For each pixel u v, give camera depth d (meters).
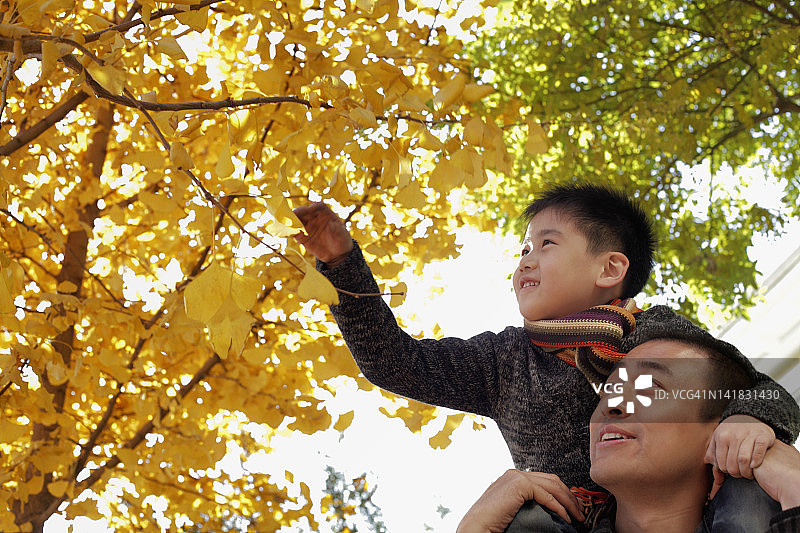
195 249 2.92
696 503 1.08
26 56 1.37
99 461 3.15
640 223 1.64
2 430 2.25
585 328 1.31
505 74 4.92
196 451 2.94
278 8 2.06
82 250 3.04
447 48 2.41
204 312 1.11
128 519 3.23
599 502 1.23
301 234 1.51
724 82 4.89
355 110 1.35
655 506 1.08
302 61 2.00
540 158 5.03
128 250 2.98
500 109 2.41
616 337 1.29
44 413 2.55
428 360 1.58
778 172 5.62
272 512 3.26
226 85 1.61
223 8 2.23
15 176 2.24
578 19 4.96
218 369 2.95
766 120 5.17
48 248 2.93
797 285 5.21
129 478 2.84
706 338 1.17
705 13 4.97
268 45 1.77
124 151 2.99
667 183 5.18
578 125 4.87
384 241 2.65
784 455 1.02
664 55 5.10
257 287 1.14
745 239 5.26
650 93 4.99
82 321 2.72
